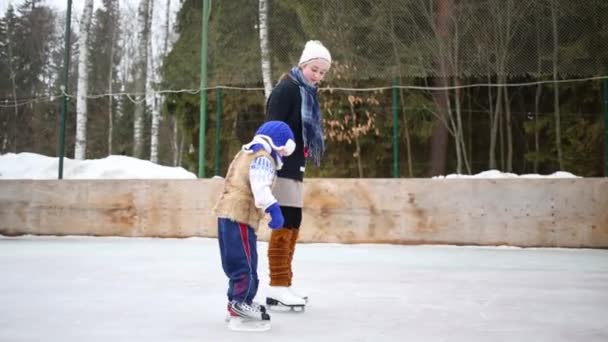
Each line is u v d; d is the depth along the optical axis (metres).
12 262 5.56
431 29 8.45
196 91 8.93
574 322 2.88
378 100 14.08
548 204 7.34
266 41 8.76
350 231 7.85
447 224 7.58
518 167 15.66
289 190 3.31
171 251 6.66
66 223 8.84
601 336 2.56
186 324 2.79
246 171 2.77
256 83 8.87
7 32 10.46
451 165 15.09
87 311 3.12
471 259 6.00
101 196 8.75
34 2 10.83
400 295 3.76
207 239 8.23
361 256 6.29
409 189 7.72
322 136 3.54
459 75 8.34
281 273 3.23
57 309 3.18
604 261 5.86
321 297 3.68
